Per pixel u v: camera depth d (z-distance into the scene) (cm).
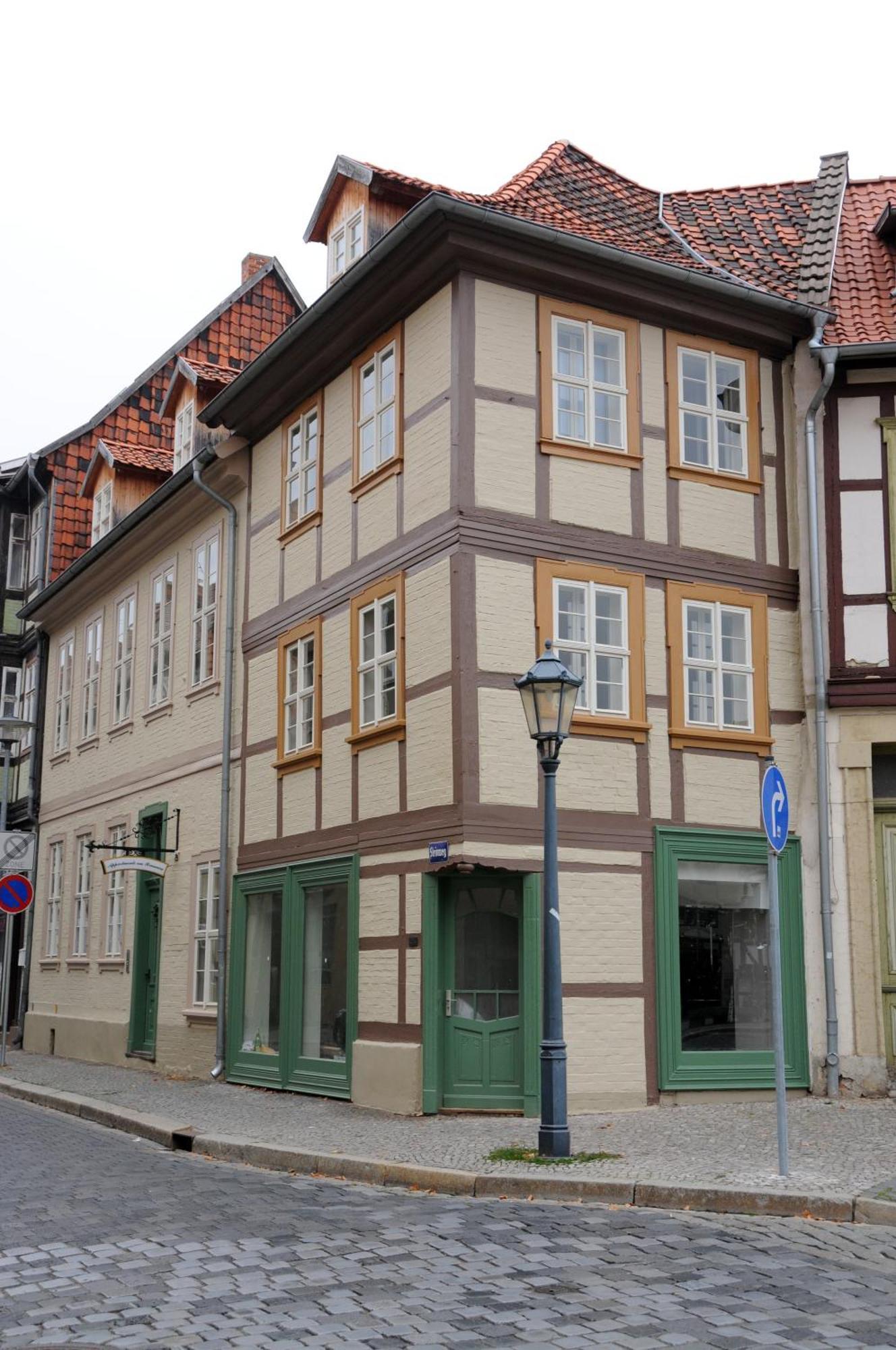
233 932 1812
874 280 1652
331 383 1691
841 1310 654
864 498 1555
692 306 1540
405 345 1517
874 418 1567
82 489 2803
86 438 2959
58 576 2816
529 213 1527
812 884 1504
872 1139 1127
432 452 1443
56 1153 1237
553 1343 607
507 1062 1356
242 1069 1741
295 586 1742
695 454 1552
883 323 1584
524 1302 670
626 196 1753
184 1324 645
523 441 1430
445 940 1383
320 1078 1548
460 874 1369
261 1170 1130
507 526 1406
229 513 1934
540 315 1462
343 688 1596
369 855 1496
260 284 3022
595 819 1404
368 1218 873
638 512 1489
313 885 1625
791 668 1560
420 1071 1362
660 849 1432
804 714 1548
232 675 1889
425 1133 1224
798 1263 746
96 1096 1658
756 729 1523
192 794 1994
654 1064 1395
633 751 1441
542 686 1102
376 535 1549
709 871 1470
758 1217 870
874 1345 601
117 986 2244
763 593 1555
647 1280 709
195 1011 1891
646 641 1472
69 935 2516
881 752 1541
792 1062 1464
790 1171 962
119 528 2267
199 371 2331
